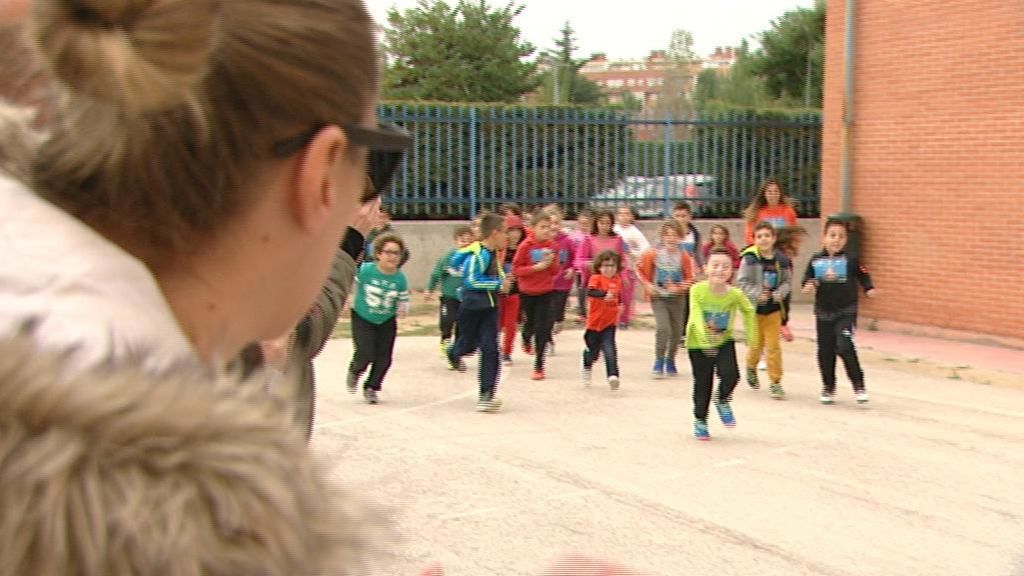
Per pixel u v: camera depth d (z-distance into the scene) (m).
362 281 8.88
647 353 12.02
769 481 6.64
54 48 0.80
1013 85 11.75
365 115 0.99
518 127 17.05
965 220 12.37
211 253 0.92
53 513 0.66
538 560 5.15
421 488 6.35
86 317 0.79
